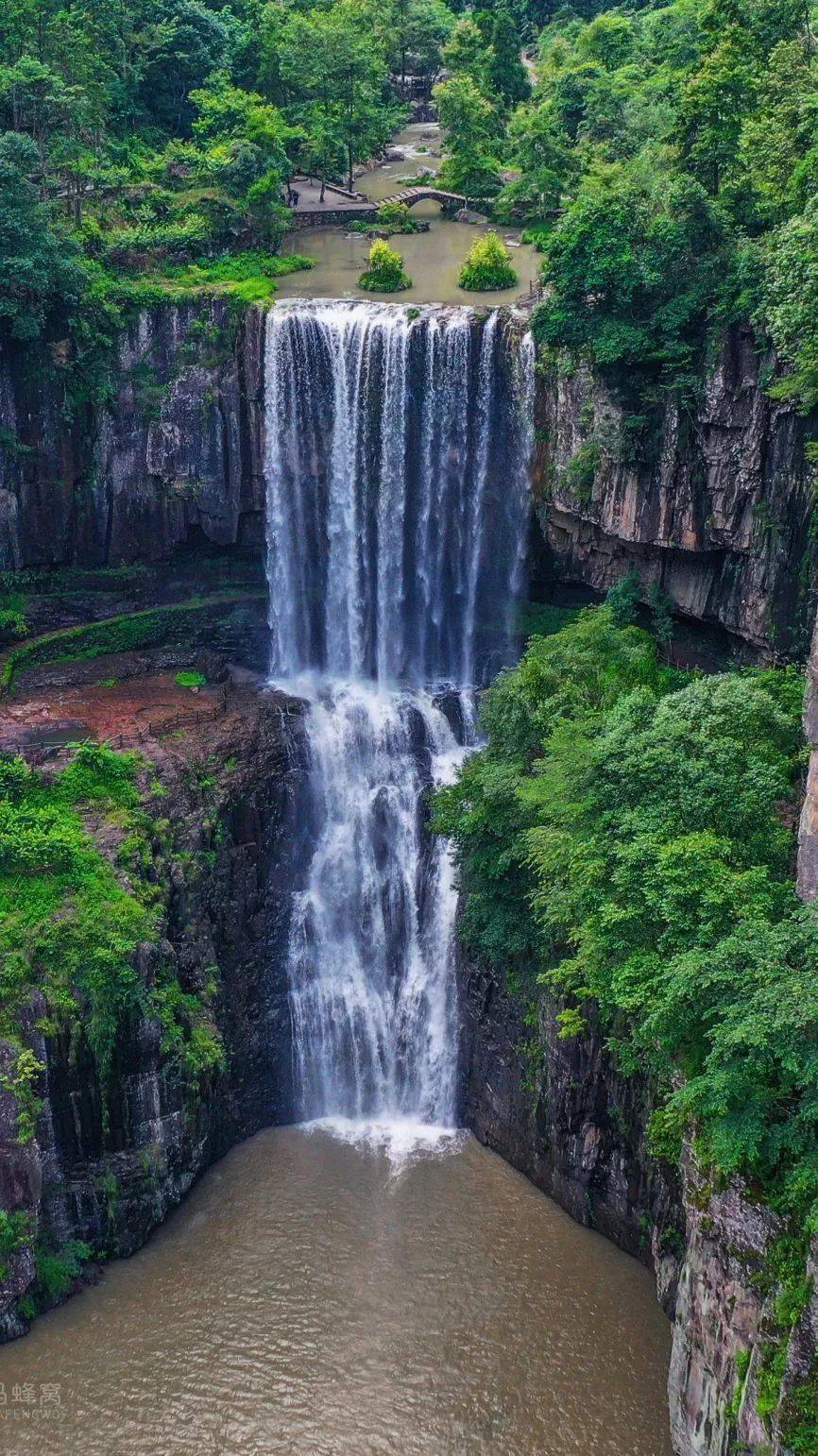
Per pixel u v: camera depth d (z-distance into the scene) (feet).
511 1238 152.25
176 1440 128.26
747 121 172.24
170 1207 155.33
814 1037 95.81
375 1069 181.27
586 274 162.61
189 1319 141.69
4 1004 140.56
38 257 183.52
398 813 190.08
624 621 184.44
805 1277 97.30
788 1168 101.45
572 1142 152.87
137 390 199.72
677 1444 118.01
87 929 146.41
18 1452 126.72
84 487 202.08
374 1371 135.23
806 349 139.33
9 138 184.65
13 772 161.48
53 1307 143.02
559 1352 136.98
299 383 196.54
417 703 199.82
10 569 203.31
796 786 131.13
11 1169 137.08
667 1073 121.39
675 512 171.12
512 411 192.85
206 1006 163.94
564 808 125.80
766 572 163.63
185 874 165.68
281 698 197.77
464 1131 173.17
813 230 134.21
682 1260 135.13
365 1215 156.25
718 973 99.35
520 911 157.07
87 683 197.47
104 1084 146.20
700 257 163.02
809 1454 94.27
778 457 157.79
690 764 118.83
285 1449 127.44
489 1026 167.94
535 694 157.79
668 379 165.78
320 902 186.39
